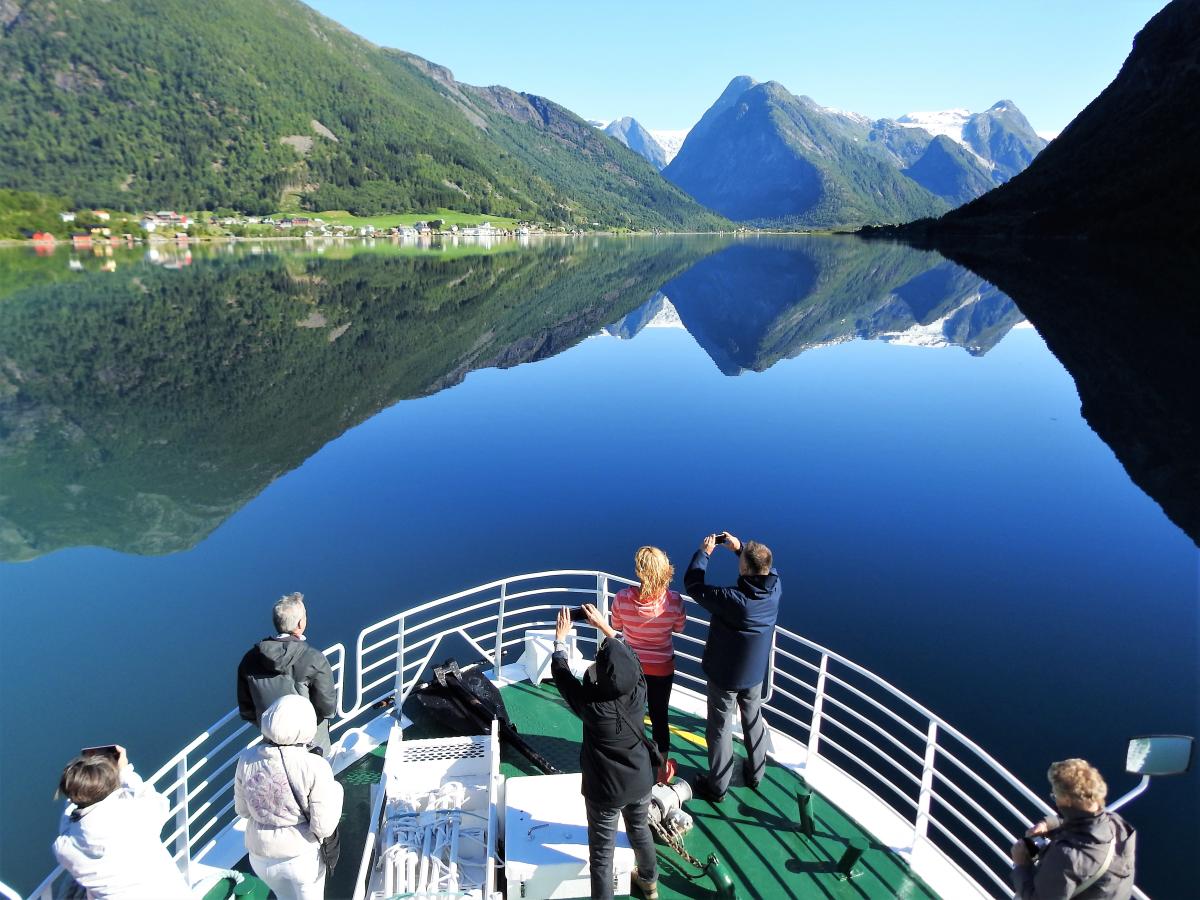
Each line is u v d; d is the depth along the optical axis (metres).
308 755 4.00
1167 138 123.62
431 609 12.63
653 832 5.13
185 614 12.79
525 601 12.76
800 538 15.67
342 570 14.37
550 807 4.98
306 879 4.12
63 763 8.81
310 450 24.83
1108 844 3.10
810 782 5.84
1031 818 7.74
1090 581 13.59
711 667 5.29
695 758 6.20
